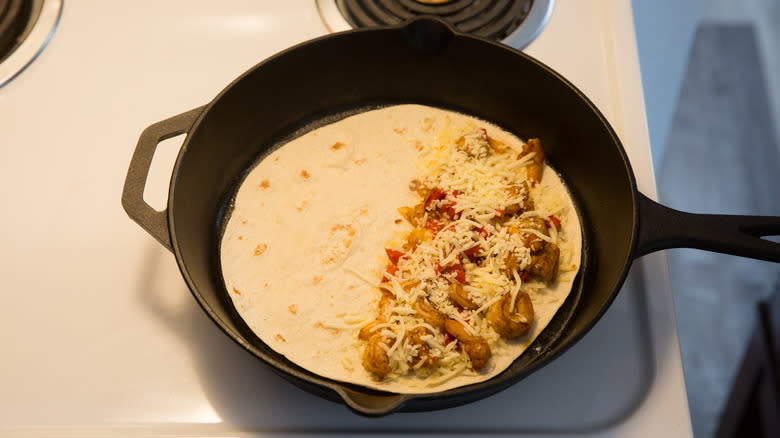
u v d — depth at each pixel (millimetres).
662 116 681
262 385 419
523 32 548
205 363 426
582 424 407
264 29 553
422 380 424
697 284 971
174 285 453
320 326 449
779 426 742
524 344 436
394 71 521
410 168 514
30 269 458
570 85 461
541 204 484
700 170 1045
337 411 410
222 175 496
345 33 484
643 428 402
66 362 426
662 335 429
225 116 472
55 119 516
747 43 1147
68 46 545
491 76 504
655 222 401
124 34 550
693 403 891
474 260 464
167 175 495
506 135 523
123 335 435
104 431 405
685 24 642
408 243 468
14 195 485
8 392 417
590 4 561
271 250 480
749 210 1013
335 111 538
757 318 916
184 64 539
